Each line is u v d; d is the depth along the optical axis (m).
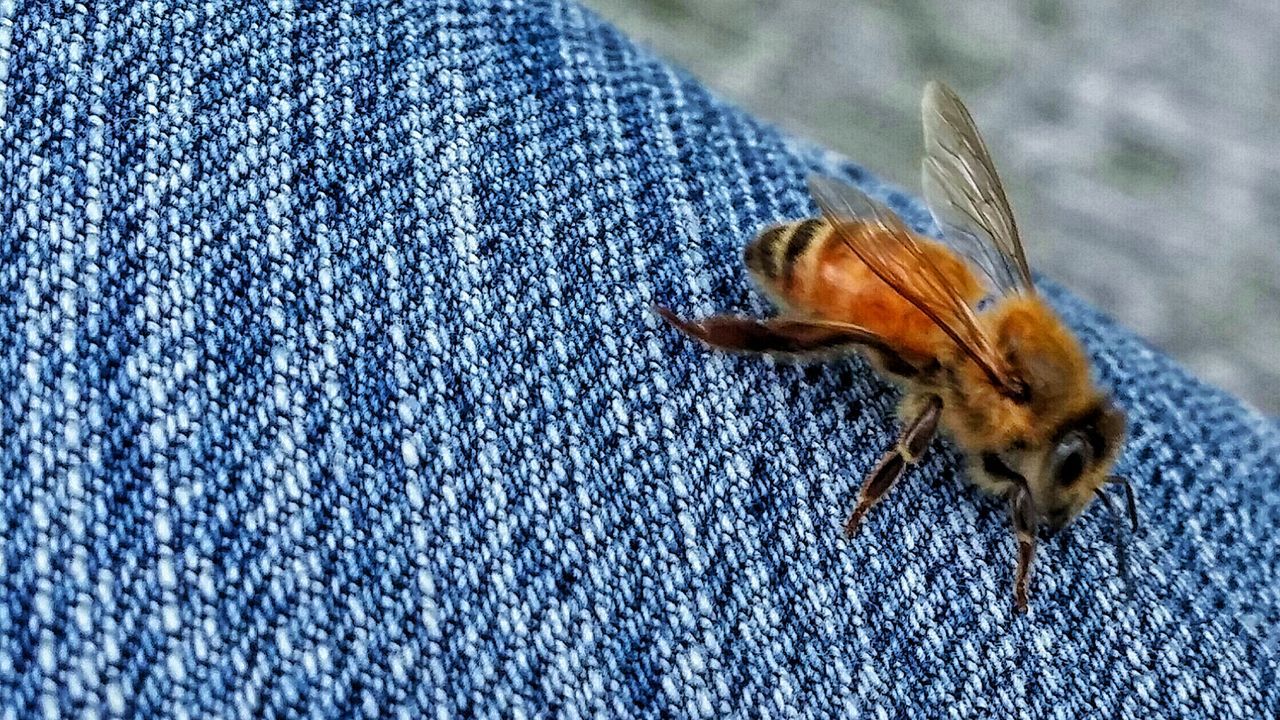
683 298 0.07
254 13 0.07
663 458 0.07
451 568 0.07
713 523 0.07
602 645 0.07
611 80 0.08
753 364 0.07
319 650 0.06
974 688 0.07
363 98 0.07
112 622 0.06
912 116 0.12
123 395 0.07
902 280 0.07
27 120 0.07
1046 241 0.11
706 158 0.08
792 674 0.07
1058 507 0.07
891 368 0.07
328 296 0.07
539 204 0.07
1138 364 0.08
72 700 0.06
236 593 0.06
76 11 0.07
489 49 0.07
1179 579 0.07
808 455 0.07
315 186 0.07
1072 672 0.07
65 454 0.06
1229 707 0.07
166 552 0.06
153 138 0.07
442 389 0.07
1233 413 0.08
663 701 0.07
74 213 0.07
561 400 0.07
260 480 0.07
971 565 0.07
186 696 0.06
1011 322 0.08
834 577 0.07
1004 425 0.07
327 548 0.07
